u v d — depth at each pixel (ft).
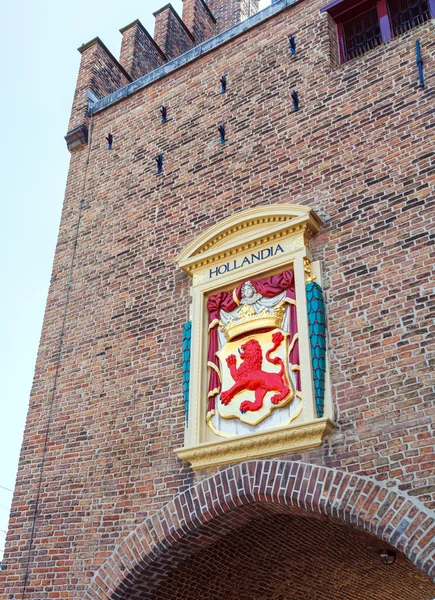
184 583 31.91
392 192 28.35
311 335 27.02
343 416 25.16
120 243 38.04
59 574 29.53
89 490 30.86
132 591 28.37
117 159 41.86
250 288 30.12
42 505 32.01
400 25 33.78
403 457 23.18
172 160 38.60
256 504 26.27
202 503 26.96
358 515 23.13
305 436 25.22
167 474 28.73
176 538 27.32
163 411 30.60
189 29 58.23
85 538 29.71
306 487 24.58
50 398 35.29
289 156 32.96
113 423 31.99
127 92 44.14
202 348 30.32
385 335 25.67
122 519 29.04
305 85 34.50
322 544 35.09
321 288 28.19
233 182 34.63
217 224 32.40
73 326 36.99
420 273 25.95
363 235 28.30
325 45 34.91
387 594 43.57
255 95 36.52
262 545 33.86
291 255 29.30
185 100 40.27
